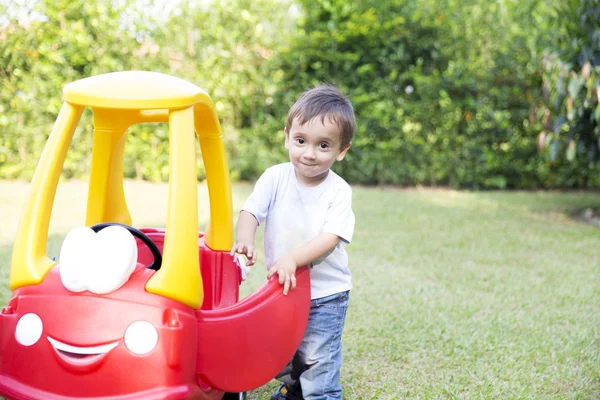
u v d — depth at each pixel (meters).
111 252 1.53
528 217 5.93
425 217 5.72
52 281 1.58
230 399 2.03
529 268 4.08
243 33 7.57
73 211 5.32
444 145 7.92
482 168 7.95
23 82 6.95
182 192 1.60
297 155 1.89
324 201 1.99
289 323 1.84
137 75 1.70
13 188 6.56
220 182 2.18
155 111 1.99
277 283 1.81
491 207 6.49
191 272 1.58
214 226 2.25
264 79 7.70
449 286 3.62
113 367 1.50
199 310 1.67
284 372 2.10
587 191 8.22
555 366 2.52
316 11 7.72
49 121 7.11
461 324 2.98
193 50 7.43
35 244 1.63
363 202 6.48
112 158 2.10
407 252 4.39
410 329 2.89
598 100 5.17
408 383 2.34
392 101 7.81
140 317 1.52
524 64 7.77
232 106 7.79
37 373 1.53
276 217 2.02
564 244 4.79
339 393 2.04
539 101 7.39
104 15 7.07
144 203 5.91
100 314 1.52
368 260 4.14
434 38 7.88
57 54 6.93
